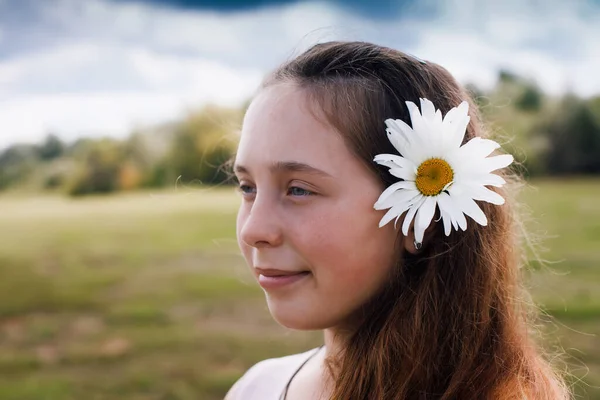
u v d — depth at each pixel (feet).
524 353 4.10
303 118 3.50
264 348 14.79
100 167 35.96
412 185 3.40
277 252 3.49
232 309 17.39
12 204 35.01
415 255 3.82
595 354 12.65
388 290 3.69
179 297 18.44
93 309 17.84
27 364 14.29
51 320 17.08
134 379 13.43
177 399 12.47
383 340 3.68
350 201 3.44
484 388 3.75
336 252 3.43
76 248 24.86
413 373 3.68
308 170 3.42
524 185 5.44
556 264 18.95
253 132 3.62
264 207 3.50
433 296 3.79
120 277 20.80
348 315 3.64
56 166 36.29
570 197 30.17
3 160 36.27
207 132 25.89
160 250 24.00
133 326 16.39
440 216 3.44
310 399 4.14
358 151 3.47
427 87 3.92
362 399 3.68
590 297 15.72
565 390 4.58
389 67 3.83
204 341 15.10
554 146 36.11
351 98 3.55
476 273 3.91
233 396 4.95
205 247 24.18
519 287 4.64
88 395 12.71
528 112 36.68
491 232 4.09
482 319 3.90
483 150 3.39
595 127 36.09
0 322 17.10
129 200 34.27
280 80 3.72
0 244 25.86
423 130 3.42
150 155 34.78
